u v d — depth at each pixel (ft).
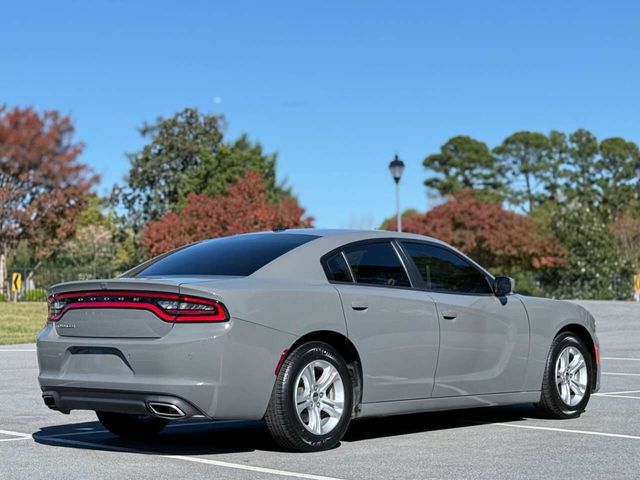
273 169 221.25
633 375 43.68
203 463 22.20
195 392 22.04
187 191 214.48
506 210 179.83
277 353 23.09
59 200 155.02
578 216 179.42
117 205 229.04
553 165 335.06
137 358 22.53
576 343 30.66
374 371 25.12
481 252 180.24
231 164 213.05
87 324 23.80
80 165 157.17
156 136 230.68
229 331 22.38
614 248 177.88
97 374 23.31
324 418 24.21
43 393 24.64
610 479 20.18
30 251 185.37
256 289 23.13
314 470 21.25
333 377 24.17
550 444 24.95
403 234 27.63
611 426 28.43
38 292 124.16
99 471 21.15
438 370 26.68
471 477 20.40
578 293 173.68
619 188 327.47
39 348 24.72
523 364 28.99
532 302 29.63
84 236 215.31
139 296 22.98
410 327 25.95
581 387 30.63
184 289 22.52
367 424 29.17
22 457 23.11
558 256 176.45
